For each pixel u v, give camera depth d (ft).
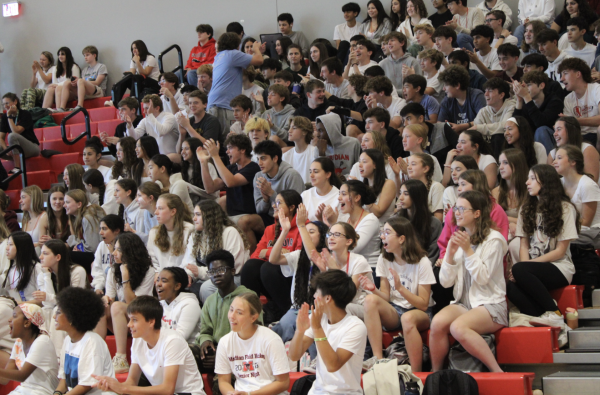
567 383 14.06
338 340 12.82
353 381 12.79
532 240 16.62
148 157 24.25
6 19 43.27
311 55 33.01
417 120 22.13
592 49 27.81
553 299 15.69
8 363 16.74
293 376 14.55
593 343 14.98
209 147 21.48
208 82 31.04
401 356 14.96
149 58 38.24
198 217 18.48
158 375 14.49
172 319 16.46
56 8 42.52
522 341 14.76
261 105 27.68
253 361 13.69
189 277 17.94
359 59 30.66
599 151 21.31
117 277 18.33
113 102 35.68
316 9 38.29
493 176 19.79
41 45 42.73
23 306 16.52
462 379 13.15
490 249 14.80
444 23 34.01
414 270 15.65
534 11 32.55
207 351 15.60
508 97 23.43
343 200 17.72
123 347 17.04
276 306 17.93
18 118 31.81
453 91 24.61
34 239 23.98
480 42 29.96
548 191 16.24
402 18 34.99
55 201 23.30
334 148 22.49
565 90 23.49
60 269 19.08
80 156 31.65
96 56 40.78
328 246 16.06
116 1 41.57
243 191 21.83
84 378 14.61
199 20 40.32
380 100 25.04
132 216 21.80
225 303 16.14
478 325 14.44
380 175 19.15
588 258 16.79
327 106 25.99
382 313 15.16
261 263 18.15
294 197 18.53
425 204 17.39
